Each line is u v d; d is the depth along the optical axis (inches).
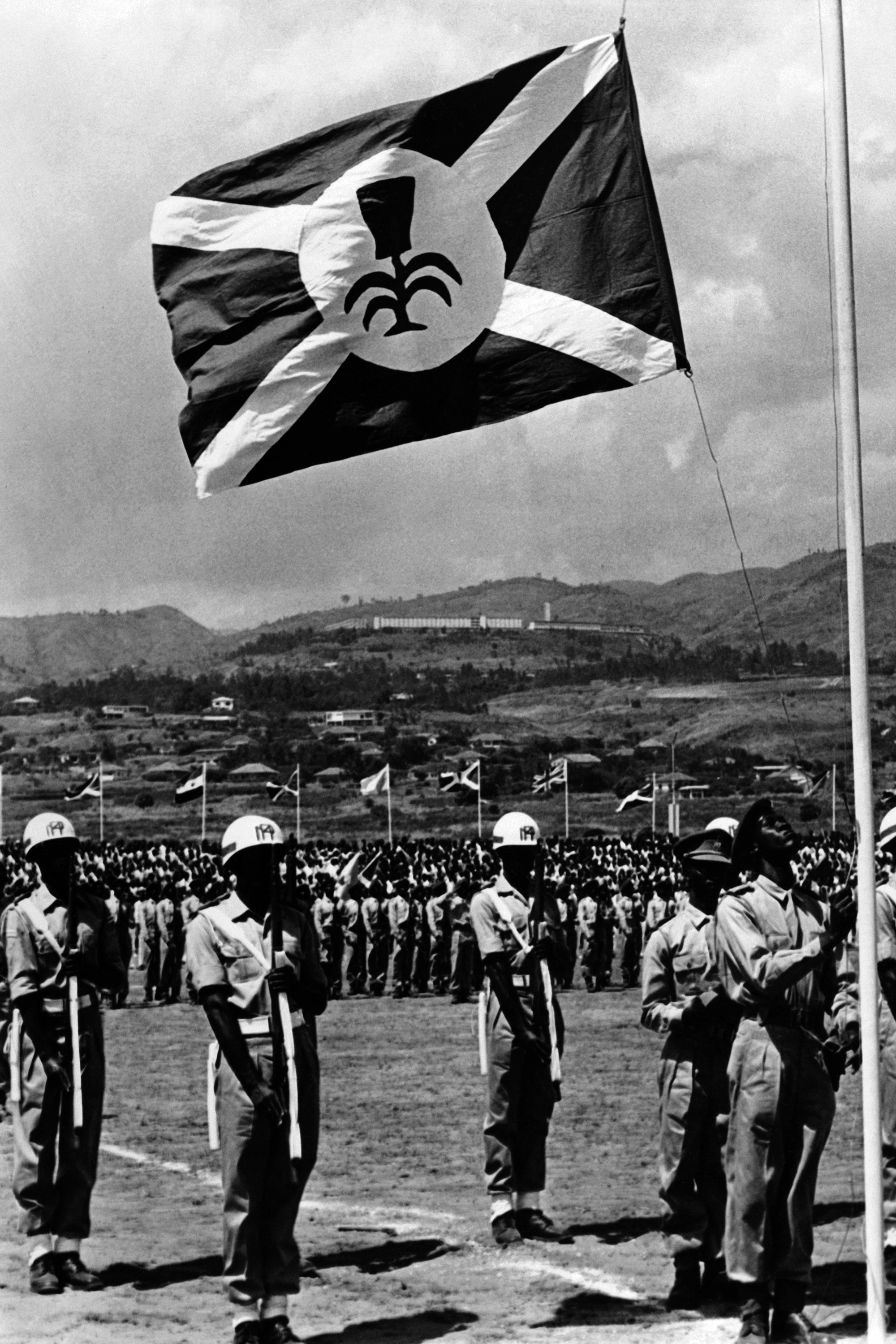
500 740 7386.8
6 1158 530.3
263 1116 317.7
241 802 5831.7
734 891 328.8
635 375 374.6
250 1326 315.6
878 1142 292.0
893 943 354.6
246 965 324.5
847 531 303.1
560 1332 325.7
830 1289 356.8
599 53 382.9
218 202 389.1
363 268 381.7
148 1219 445.1
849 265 307.9
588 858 1839.3
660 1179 351.9
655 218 378.0
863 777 298.4
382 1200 465.7
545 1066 405.7
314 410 381.7
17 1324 333.1
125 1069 775.1
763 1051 316.8
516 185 382.9
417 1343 319.6
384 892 1157.7
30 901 367.9
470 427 382.0
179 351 388.5
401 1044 857.5
